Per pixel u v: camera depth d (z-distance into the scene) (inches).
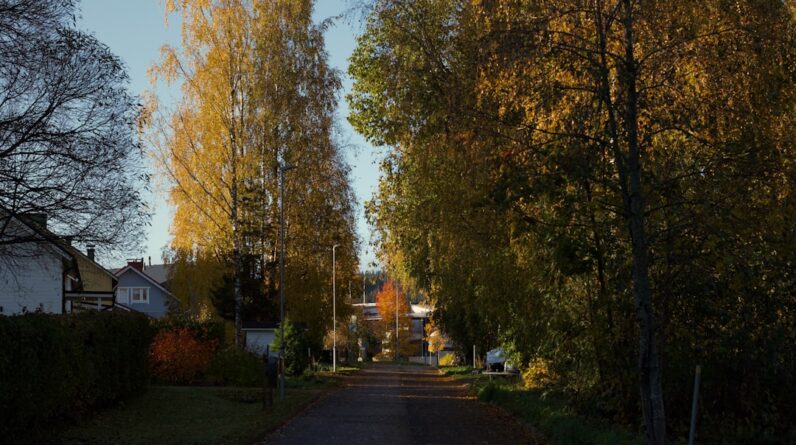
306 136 1448.1
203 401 932.6
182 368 1226.6
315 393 1162.6
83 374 683.4
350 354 3501.5
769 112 439.5
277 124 1385.3
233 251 1379.2
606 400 638.5
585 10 442.0
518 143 454.3
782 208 434.6
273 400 994.7
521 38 439.5
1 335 515.2
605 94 430.6
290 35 1423.5
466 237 780.6
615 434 545.0
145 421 735.7
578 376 692.1
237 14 1341.0
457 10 757.3
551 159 426.6
